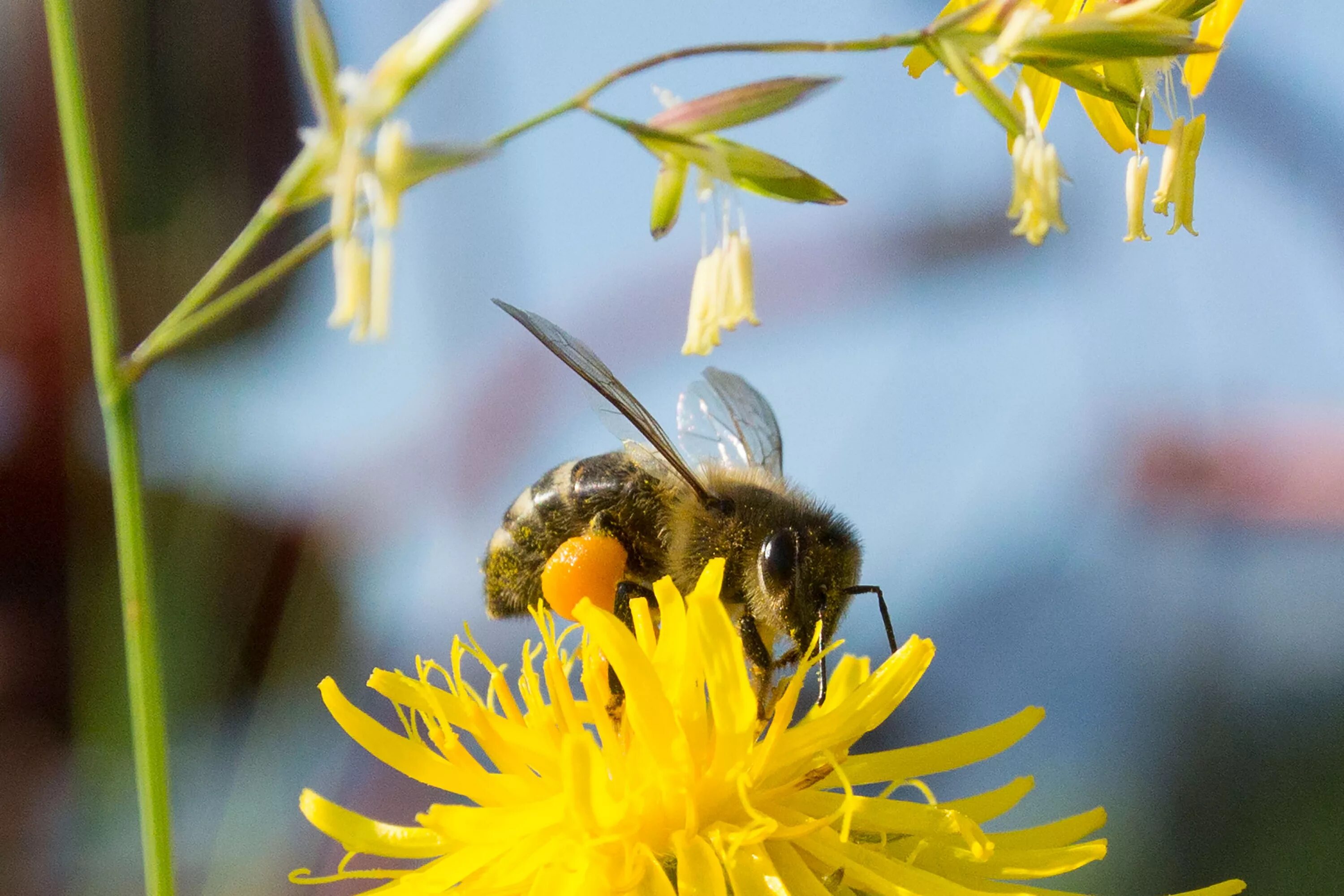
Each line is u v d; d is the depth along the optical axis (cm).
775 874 21
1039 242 21
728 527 22
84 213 21
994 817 21
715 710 21
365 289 20
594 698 21
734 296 21
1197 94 21
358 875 21
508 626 24
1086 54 21
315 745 24
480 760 23
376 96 20
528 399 24
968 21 21
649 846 21
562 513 22
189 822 25
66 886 24
